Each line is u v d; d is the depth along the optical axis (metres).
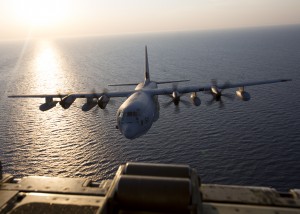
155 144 76.50
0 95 149.62
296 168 59.84
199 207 6.16
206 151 70.69
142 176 6.66
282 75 166.38
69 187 8.75
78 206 7.63
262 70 189.38
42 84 183.50
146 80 55.84
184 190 6.09
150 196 6.19
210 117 95.88
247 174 59.12
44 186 8.80
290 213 7.17
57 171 63.81
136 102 32.91
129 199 6.29
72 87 171.50
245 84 42.72
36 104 127.81
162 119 96.62
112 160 68.31
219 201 7.85
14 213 7.37
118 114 32.69
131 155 70.62
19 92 157.00
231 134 80.44
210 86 42.31
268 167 61.16
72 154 72.69
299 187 53.59
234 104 108.50
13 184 8.95
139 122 30.95
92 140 81.81
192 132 83.69
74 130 91.25
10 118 107.62
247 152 68.62
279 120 89.19
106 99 38.94
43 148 77.25
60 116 107.44
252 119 91.75
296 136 75.75
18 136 87.38
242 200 7.84
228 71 196.50
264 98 116.38
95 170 63.88
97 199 8.02
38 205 7.71
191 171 7.19
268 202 7.72
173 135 82.19
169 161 66.75
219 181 57.19
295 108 100.06
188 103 39.69
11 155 73.12
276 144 71.88
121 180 6.55
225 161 64.94
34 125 98.06
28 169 65.19
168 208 6.16
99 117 102.94
